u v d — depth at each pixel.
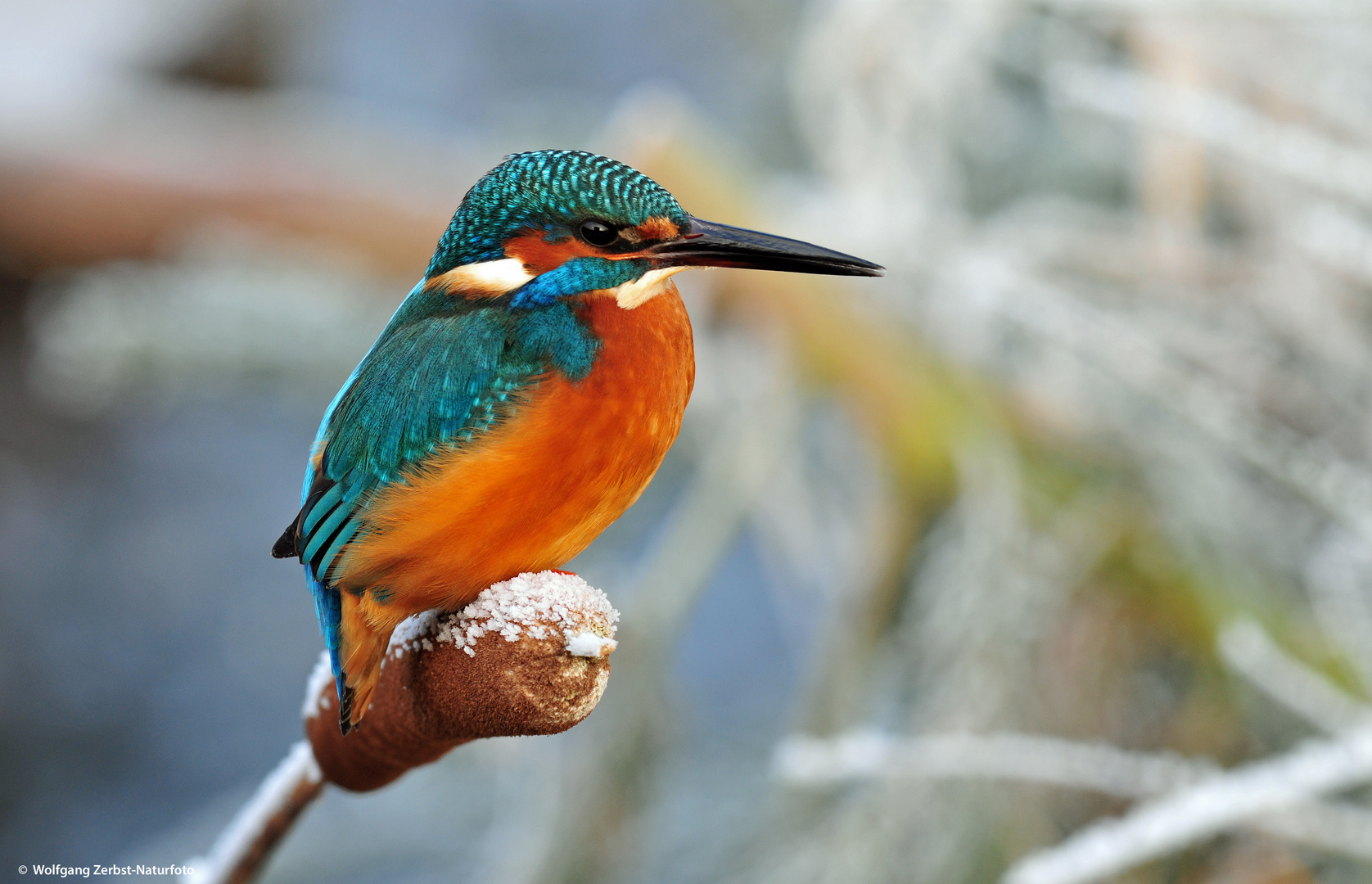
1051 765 3.56
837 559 4.16
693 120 4.30
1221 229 4.04
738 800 3.69
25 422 6.70
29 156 5.45
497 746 3.68
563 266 3.47
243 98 6.20
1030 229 3.74
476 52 7.21
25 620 6.32
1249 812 3.50
